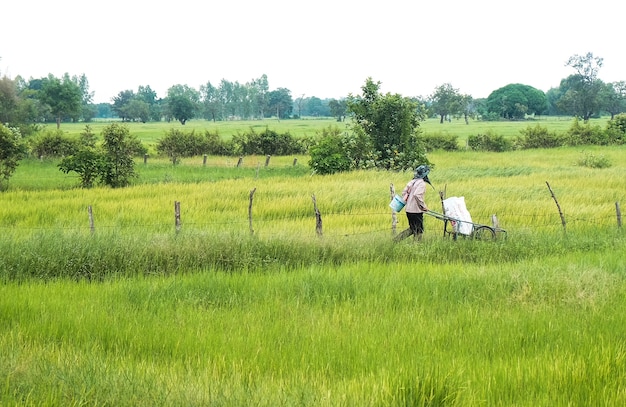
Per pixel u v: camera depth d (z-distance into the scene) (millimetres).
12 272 12461
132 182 32406
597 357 7324
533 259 14062
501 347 8086
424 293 10898
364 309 10039
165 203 22688
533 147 61906
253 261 13523
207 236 14031
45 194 25766
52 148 48812
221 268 13156
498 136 59219
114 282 11867
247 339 8234
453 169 36500
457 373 6949
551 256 14336
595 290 10625
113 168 31688
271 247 13922
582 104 147250
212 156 52656
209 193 24797
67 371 6852
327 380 6957
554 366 7203
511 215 19844
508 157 48781
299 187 26156
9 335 8328
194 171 38375
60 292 10969
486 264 14055
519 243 15148
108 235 13953
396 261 14055
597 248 15500
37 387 6453
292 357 7613
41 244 13180
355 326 9000
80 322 8914
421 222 15602
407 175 31938
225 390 6488
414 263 13680
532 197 23797
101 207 21828
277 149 54531
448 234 16000
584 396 6559
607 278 11320
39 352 7574
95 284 11812
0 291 10891
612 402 6355
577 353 7738
